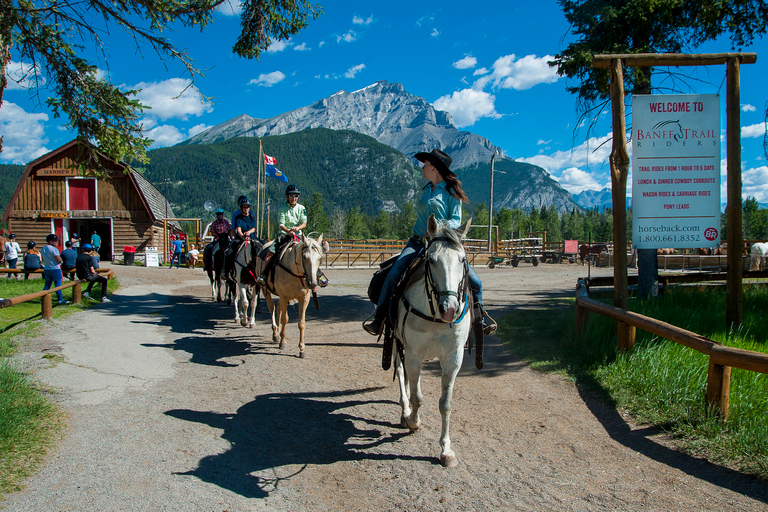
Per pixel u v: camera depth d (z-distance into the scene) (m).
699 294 10.38
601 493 3.62
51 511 3.29
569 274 24.34
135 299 13.28
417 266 4.17
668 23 10.44
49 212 28.41
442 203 4.45
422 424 5.02
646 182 7.43
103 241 31.02
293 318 11.23
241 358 7.57
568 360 6.96
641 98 7.36
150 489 3.64
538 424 4.96
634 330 6.36
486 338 8.89
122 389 5.86
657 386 5.27
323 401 5.72
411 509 3.45
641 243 7.44
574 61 10.66
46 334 8.23
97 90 8.30
